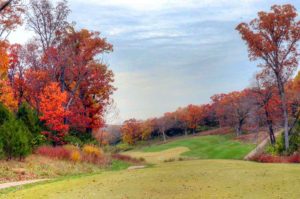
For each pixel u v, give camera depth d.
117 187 17.45
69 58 44.25
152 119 122.25
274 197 14.21
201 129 129.00
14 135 27.16
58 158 31.31
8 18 30.48
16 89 47.03
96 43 46.84
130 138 114.81
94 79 48.00
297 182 17.30
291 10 42.28
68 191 16.78
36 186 18.88
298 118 47.06
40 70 45.09
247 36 43.50
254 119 64.44
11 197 15.73
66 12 46.22
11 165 25.23
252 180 18.48
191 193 15.45
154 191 16.14
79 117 45.78
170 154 77.38
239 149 66.12
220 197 14.47
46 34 45.94
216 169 23.84
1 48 40.69
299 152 38.31
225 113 104.62
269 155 38.22
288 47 43.50
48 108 36.22
